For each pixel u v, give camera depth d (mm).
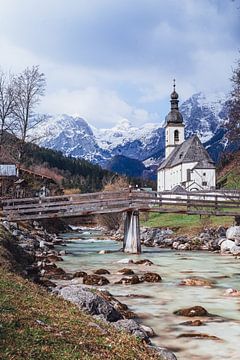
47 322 9875
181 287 21875
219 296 19781
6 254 19750
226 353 12258
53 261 31375
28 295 12164
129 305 17734
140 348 9969
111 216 78062
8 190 59031
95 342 9250
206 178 99188
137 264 30656
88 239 58094
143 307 17453
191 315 16188
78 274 23703
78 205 41000
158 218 67750
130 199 40562
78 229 88188
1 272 15125
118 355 8844
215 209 49969
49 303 11820
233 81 66125
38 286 15016
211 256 37188
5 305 10391
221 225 50938
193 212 41656
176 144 137625
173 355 10648
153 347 10789
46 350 8125
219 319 15820
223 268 29203
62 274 23984
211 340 13391
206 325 15023
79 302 13086
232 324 15172
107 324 11539
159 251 41594
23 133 55594
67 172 195125
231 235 45000
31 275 20438
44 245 37125
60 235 66375
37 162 168250
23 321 9383
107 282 22516
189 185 97875
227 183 92500
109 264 30312
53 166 195500
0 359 7438
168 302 18406
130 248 39531
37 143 60562
